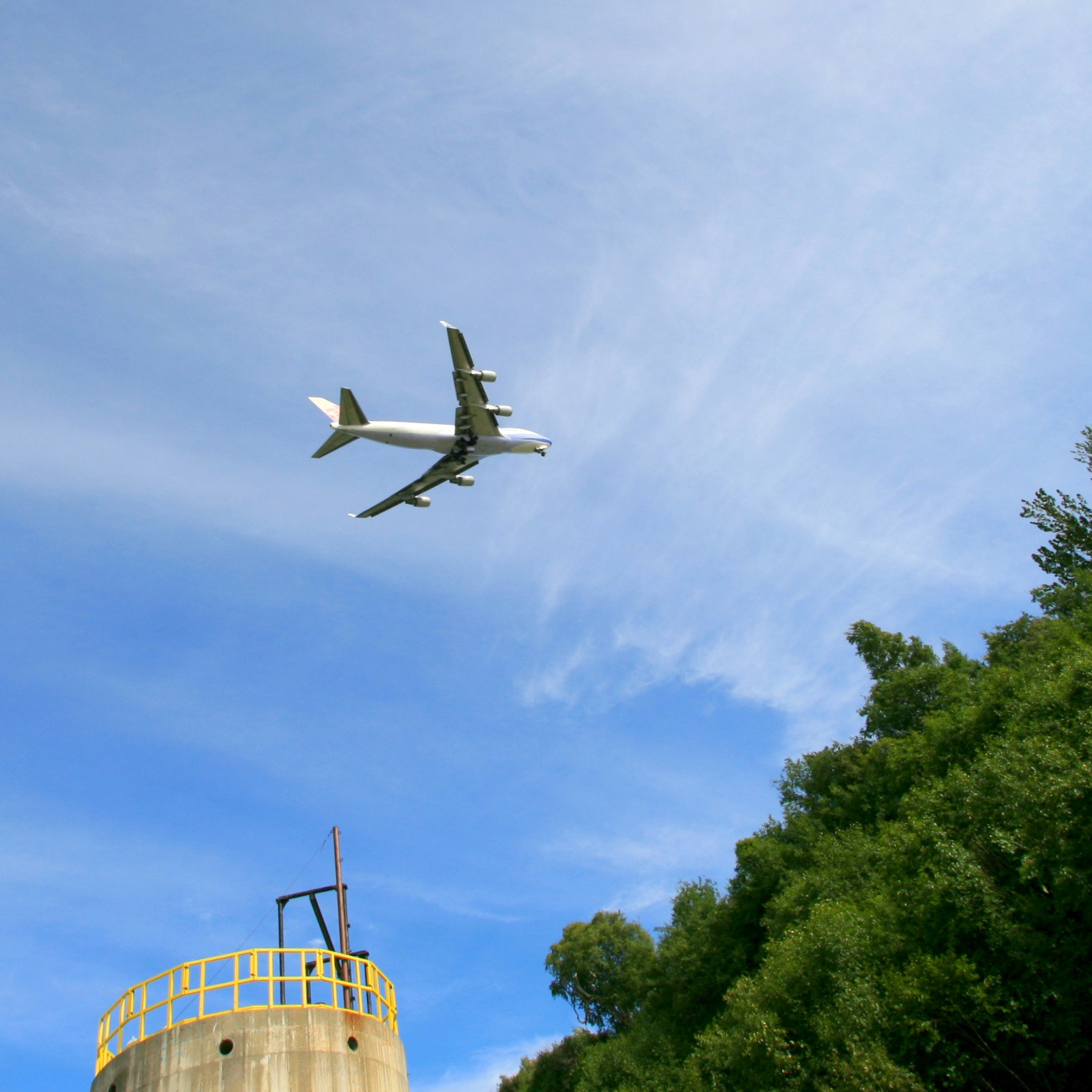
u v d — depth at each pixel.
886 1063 28.88
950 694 57.06
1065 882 28.17
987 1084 28.86
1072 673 35.06
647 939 79.06
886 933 34.59
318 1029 22.02
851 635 71.81
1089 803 28.86
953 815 36.59
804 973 35.34
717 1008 51.31
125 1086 21.25
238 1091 20.70
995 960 30.30
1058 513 58.19
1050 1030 28.22
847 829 51.53
